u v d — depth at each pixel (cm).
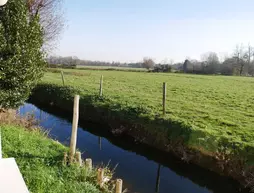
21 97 935
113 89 2189
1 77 816
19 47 847
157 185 816
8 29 837
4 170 412
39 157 657
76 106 672
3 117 946
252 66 6519
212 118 1248
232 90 2372
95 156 1023
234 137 966
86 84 2470
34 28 917
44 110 1744
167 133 1083
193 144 977
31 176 555
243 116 1317
